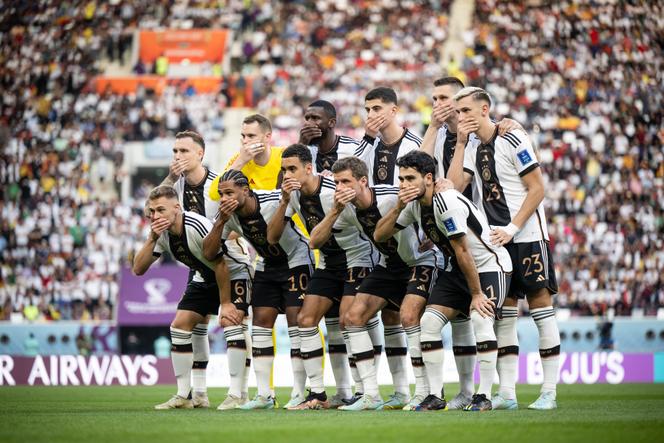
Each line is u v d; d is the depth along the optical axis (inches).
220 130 1847.9
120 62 2090.3
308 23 2156.7
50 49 2071.9
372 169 541.3
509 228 461.4
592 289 1369.3
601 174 1662.2
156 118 1829.5
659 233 1537.9
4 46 2059.5
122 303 1120.8
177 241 504.4
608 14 2071.9
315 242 469.1
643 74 1955.0
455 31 2121.1
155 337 1141.7
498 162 477.1
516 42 2032.5
